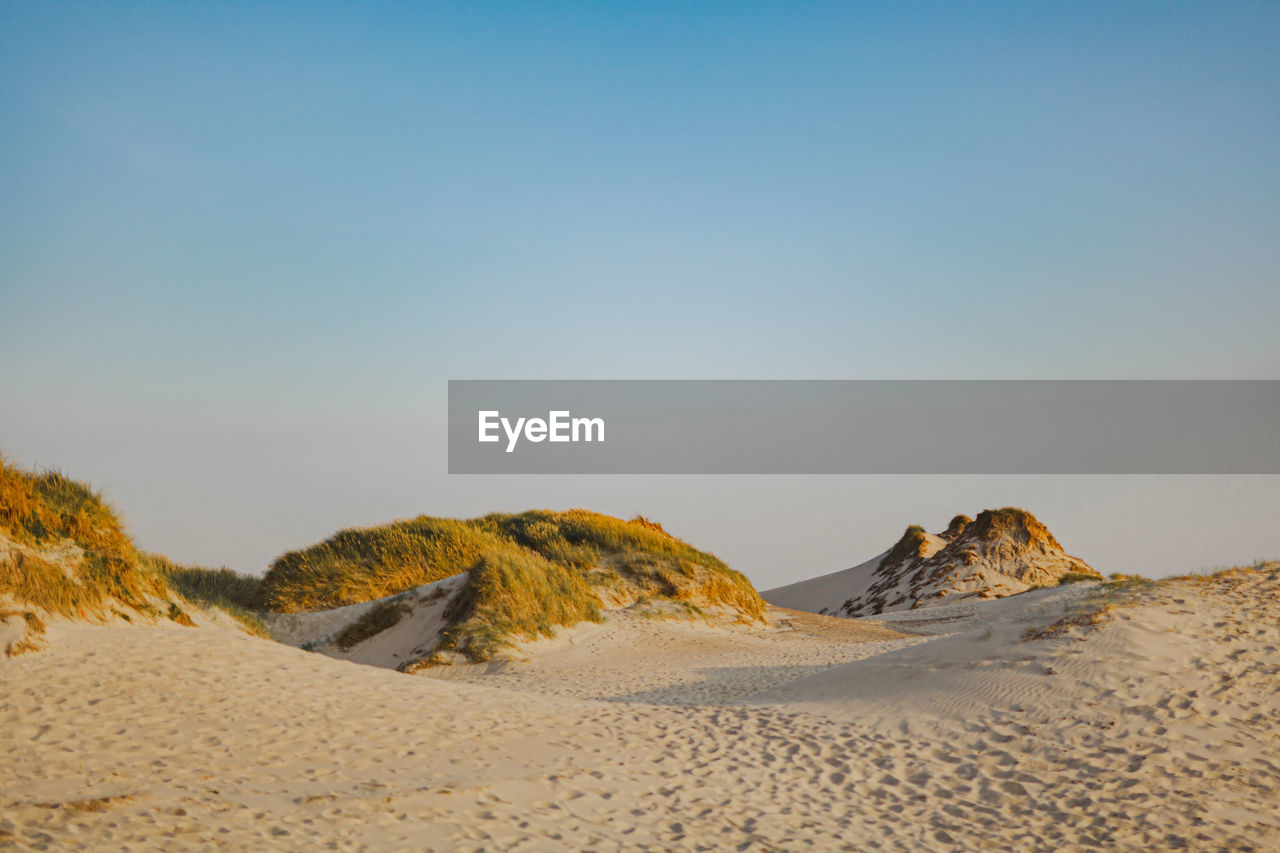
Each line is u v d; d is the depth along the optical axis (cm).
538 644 1984
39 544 1103
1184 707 930
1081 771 845
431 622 2066
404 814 678
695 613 2562
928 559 5753
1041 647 1134
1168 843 700
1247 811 746
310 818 649
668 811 758
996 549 5347
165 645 1039
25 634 950
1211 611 1145
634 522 3509
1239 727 884
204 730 820
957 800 809
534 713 1059
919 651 1299
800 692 1286
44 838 558
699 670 1741
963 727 990
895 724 1036
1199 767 824
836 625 2795
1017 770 866
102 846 555
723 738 1005
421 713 978
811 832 727
